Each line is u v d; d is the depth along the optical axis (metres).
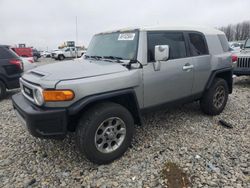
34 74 3.33
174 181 2.82
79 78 2.93
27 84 3.16
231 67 5.09
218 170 3.01
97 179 2.91
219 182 2.78
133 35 3.60
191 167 3.09
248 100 6.15
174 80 3.88
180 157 3.33
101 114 3.01
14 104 3.45
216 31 4.93
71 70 3.13
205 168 3.06
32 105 3.08
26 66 7.86
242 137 3.94
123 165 3.18
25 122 3.06
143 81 3.45
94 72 3.07
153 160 3.27
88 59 4.03
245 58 7.79
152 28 3.68
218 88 4.78
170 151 3.50
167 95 3.86
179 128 4.31
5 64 6.71
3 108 5.95
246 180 2.81
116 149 3.25
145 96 3.54
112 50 3.80
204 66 4.40
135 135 4.03
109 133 3.18
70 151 3.57
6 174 3.05
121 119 3.23
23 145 3.81
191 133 4.10
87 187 2.78
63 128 2.91
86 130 2.97
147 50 3.51
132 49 3.51
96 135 3.06
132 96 3.35
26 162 3.31
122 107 3.24
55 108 2.87
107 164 3.21
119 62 3.48
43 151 3.60
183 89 4.11
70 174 3.03
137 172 3.02
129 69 3.31
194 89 4.34
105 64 3.41
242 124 4.49
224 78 5.21
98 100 3.04
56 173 3.05
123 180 2.88
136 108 3.46
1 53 6.73
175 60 3.89
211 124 4.49
